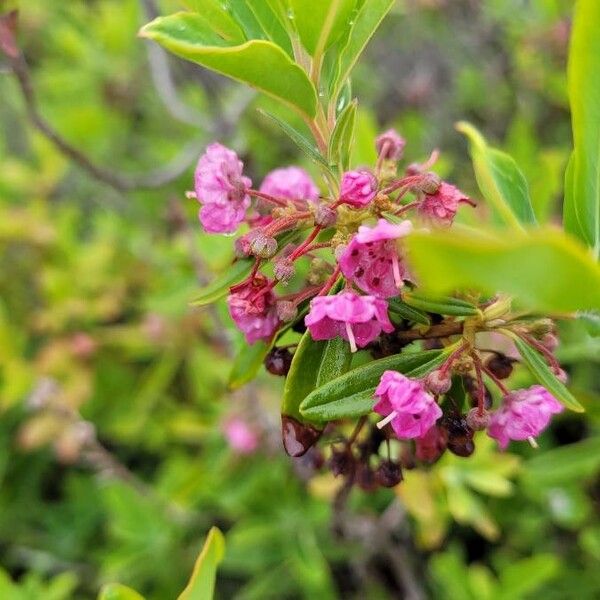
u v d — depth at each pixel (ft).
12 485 1.01
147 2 0.69
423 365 0.36
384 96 1.19
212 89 0.82
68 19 1.10
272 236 0.36
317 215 0.35
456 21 1.10
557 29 0.92
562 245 0.25
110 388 0.99
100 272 0.98
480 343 0.61
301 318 0.39
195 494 0.80
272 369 0.41
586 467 0.67
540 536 0.84
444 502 0.66
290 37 0.39
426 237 0.25
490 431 0.38
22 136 1.23
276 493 0.80
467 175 1.06
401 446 0.46
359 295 0.35
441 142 1.12
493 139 1.11
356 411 0.35
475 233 0.35
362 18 0.39
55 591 0.77
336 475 0.45
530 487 0.79
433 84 1.18
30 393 0.92
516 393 0.37
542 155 0.71
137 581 0.87
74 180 1.17
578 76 0.33
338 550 0.78
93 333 0.98
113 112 1.10
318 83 0.39
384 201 0.36
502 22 1.06
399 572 0.80
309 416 0.35
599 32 0.32
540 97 1.06
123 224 1.05
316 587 0.80
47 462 1.03
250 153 0.90
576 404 0.35
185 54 0.34
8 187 1.01
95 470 1.00
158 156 1.04
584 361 0.79
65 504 0.99
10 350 0.94
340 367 0.37
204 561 0.37
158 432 0.94
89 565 0.94
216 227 0.38
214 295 0.38
